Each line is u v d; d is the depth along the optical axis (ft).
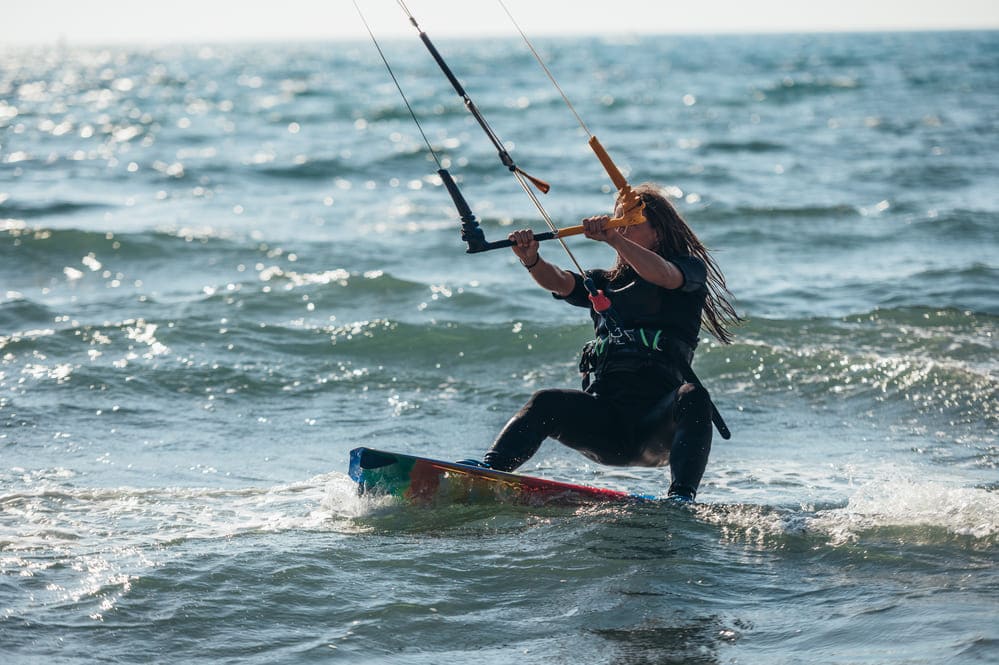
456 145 377.50
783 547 51.96
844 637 41.06
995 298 129.18
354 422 85.56
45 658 40.16
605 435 58.49
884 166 290.15
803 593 46.26
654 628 42.80
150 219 209.46
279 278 143.43
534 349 108.06
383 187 270.87
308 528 56.18
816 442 80.28
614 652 40.63
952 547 51.39
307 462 73.97
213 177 286.87
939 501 58.70
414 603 45.65
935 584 46.68
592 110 551.18
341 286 131.44
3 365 99.25
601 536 53.52
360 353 107.14
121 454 75.56
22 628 42.75
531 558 50.88
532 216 213.05
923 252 166.09
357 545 52.90
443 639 42.39
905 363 98.12
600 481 70.59
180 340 108.37
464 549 52.21
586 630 42.86
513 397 93.45
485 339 110.22
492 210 225.35
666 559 50.47
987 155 317.83
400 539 53.98
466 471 57.47
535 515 57.00
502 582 48.11
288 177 289.94
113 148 377.50
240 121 516.32
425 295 128.98
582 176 285.43
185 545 53.11
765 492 66.33
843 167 291.38
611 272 61.05
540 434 57.93
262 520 58.08
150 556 51.24
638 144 370.12
